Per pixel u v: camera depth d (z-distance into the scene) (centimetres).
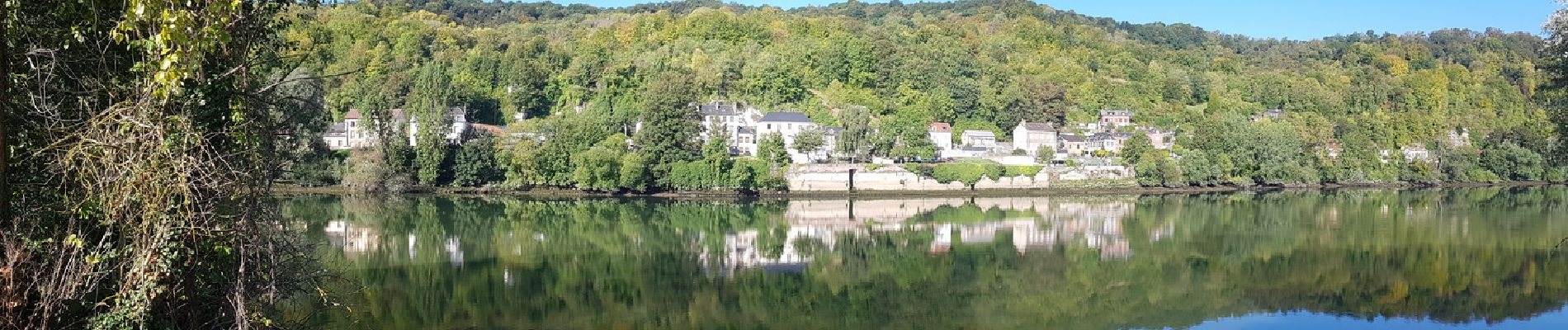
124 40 2634
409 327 5012
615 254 7806
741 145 18750
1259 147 18688
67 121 2511
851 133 17138
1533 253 7912
